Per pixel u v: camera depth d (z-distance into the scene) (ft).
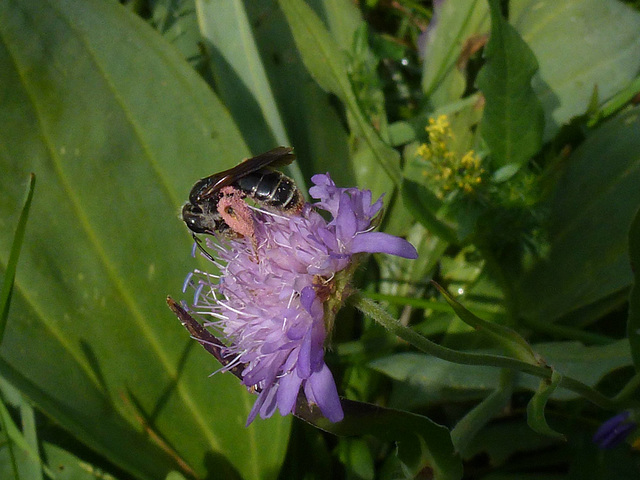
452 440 0.21
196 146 0.27
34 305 0.25
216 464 0.26
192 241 0.27
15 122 0.26
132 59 0.27
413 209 0.29
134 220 0.26
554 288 0.29
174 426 0.26
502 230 0.29
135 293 0.26
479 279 0.30
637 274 0.22
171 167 0.27
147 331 0.26
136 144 0.27
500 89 0.28
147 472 0.24
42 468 0.25
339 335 0.30
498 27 0.27
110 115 0.27
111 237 0.26
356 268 0.19
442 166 0.30
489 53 0.27
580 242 0.29
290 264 0.19
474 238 0.29
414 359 0.26
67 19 0.27
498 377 0.25
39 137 0.26
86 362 0.25
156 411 0.26
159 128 0.27
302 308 0.18
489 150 0.30
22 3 0.26
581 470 0.25
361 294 0.19
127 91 0.27
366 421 0.19
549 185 0.29
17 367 0.24
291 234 0.19
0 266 0.25
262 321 0.19
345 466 0.26
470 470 0.27
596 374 0.24
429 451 0.20
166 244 0.27
